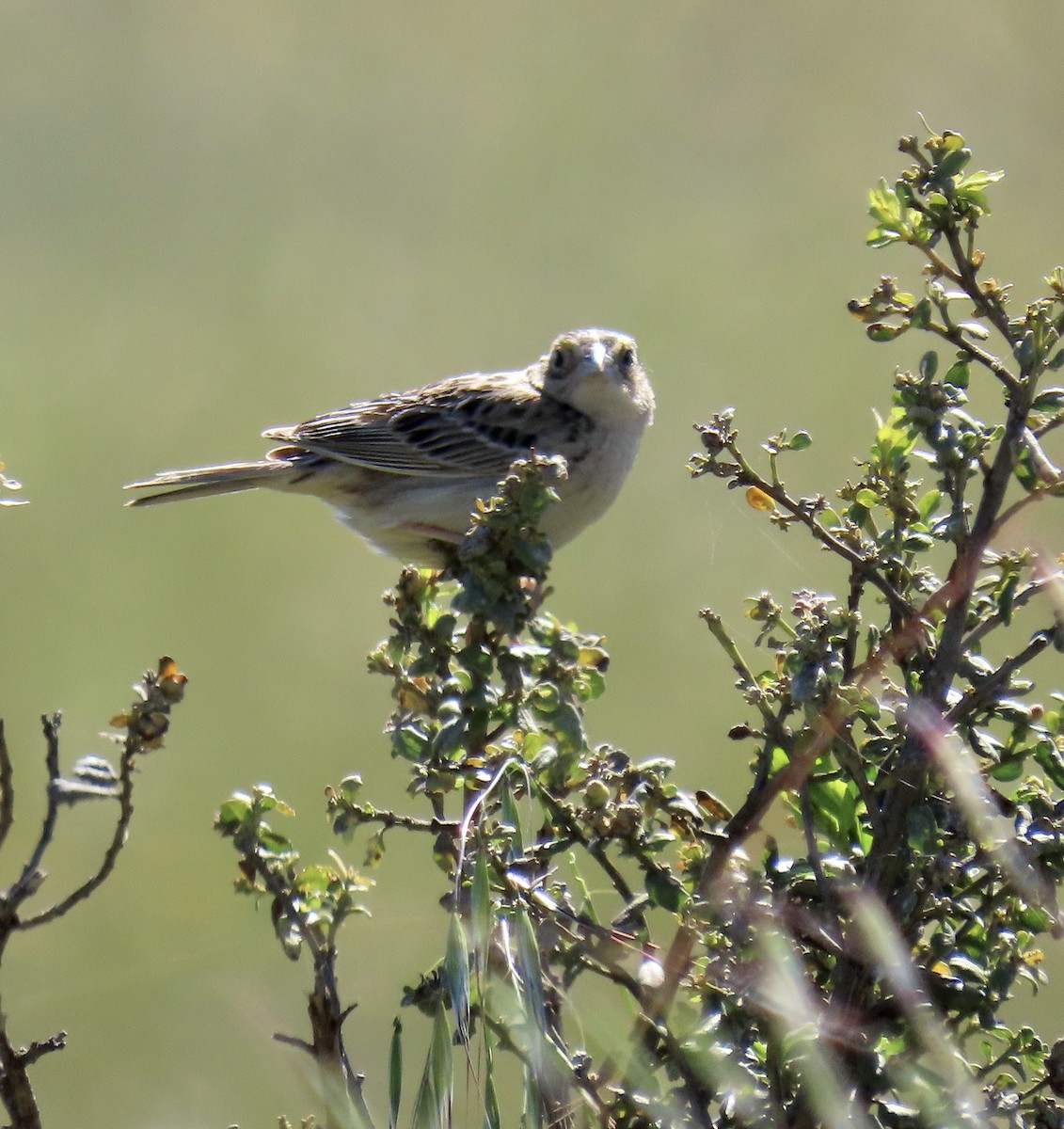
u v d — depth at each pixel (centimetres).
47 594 1402
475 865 380
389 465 978
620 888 430
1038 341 439
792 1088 404
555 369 998
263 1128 820
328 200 1886
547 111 1961
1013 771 435
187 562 1445
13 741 1248
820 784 475
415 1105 359
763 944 388
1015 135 1797
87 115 1961
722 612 1274
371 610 1396
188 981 902
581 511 987
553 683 433
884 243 461
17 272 1777
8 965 1012
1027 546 441
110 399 1592
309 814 1163
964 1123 382
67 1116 866
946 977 419
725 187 1855
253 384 1608
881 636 461
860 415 1466
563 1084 384
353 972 845
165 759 1219
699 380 1524
